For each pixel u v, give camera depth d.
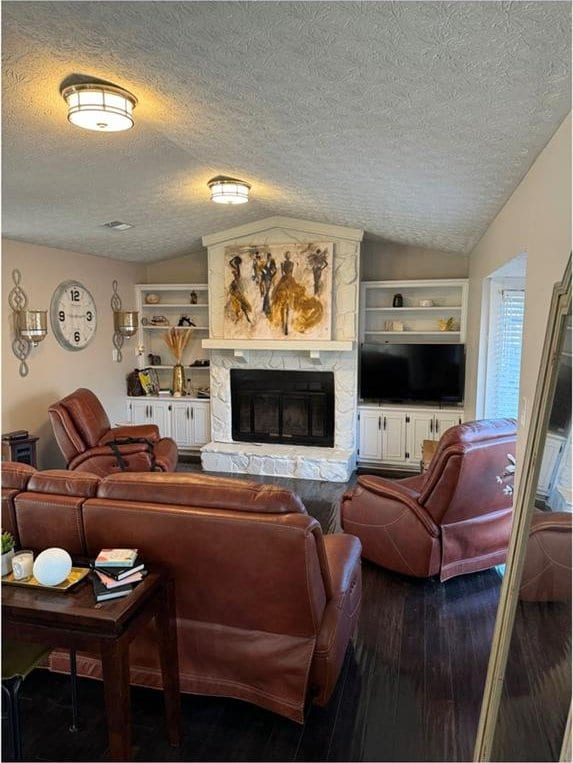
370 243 5.98
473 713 2.19
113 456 4.72
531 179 2.37
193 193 4.38
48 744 2.04
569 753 1.36
